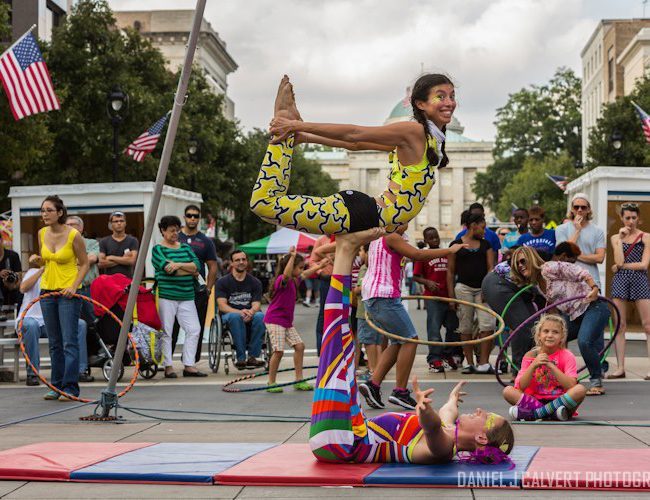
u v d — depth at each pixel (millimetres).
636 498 4891
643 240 11672
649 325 11625
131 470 5539
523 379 8242
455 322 12750
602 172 16703
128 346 12227
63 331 9953
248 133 56594
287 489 5203
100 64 38688
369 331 10938
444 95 5691
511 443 5602
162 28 83312
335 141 5758
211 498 5012
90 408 9414
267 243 34719
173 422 8219
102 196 17656
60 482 5461
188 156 42062
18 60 18672
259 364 13297
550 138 96312
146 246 7719
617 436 7051
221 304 13133
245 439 7129
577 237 12023
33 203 18125
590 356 10109
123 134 38438
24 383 12195
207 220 47906
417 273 12734
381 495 5012
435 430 5395
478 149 137500
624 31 79000
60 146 37781
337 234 5621
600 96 85438
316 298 36344
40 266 11750
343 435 5605
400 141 5570
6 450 6535
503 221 85750
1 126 29859
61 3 49281
